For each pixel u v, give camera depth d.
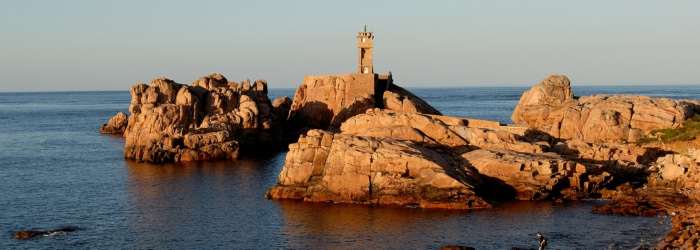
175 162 136.00
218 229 80.56
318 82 173.88
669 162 98.44
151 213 89.25
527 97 139.75
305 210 87.94
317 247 72.19
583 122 119.06
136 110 179.00
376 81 170.25
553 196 91.69
